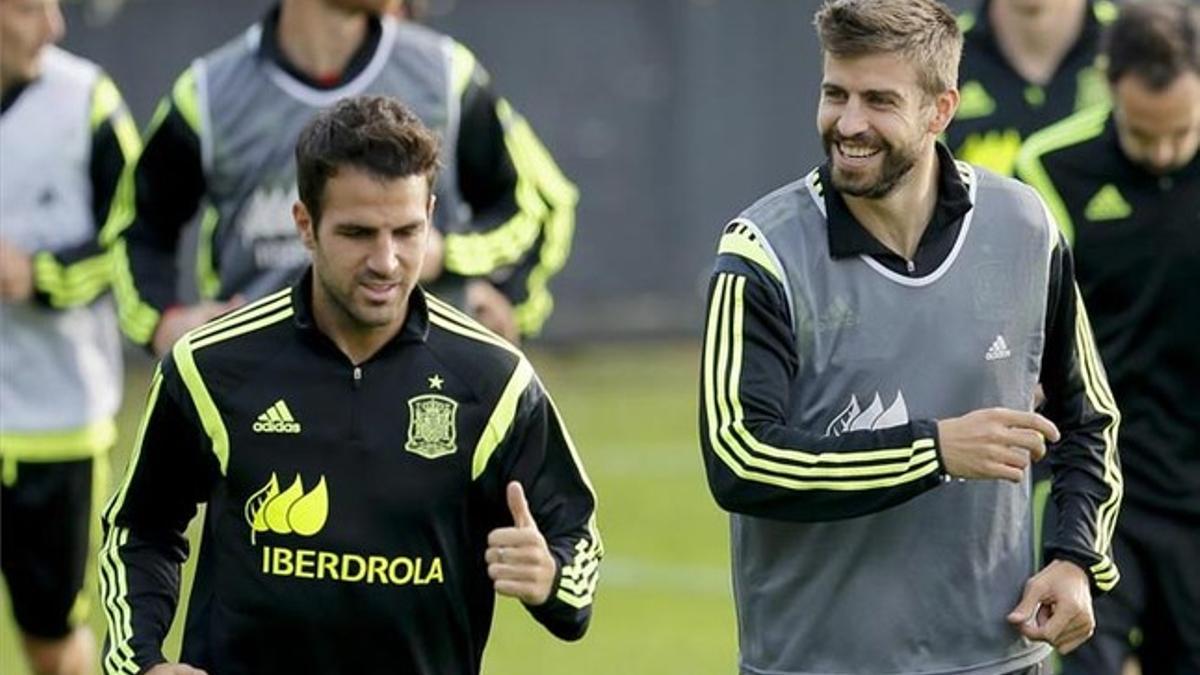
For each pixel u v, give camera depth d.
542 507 18.61
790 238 18.48
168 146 25.23
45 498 29.75
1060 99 27.03
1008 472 17.61
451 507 18.38
